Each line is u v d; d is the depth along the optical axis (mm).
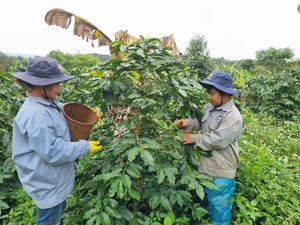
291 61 9047
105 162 2740
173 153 2699
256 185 3500
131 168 2537
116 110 2986
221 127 2844
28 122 2229
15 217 3262
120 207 2670
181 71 2785
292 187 3691
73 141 2527
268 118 8039
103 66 2719
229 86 2895
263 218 3297
